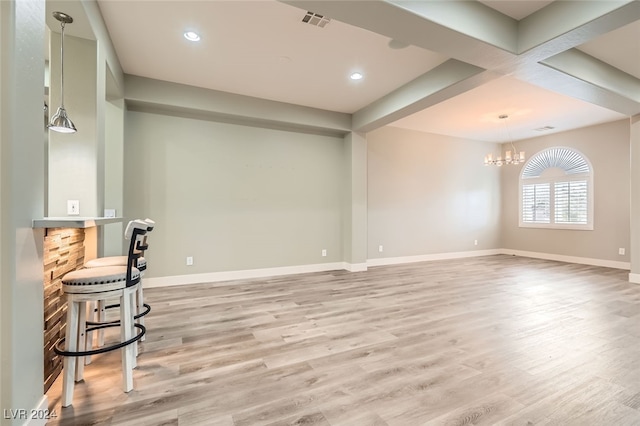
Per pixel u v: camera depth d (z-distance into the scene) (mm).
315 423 1613
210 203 4832
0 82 1301
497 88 4480
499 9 2791
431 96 3975
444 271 5766
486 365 2227
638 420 1631
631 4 2229
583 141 6609
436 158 7172
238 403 1784
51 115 2553
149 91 4133
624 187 6055
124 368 1880
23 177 1400
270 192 5277
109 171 3945
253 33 3094
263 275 5219
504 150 8102
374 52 3471
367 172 6371
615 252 6156
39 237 1559
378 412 1702
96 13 2594
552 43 2744
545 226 7281
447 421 1623
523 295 4105
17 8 1356
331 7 2293
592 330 2889
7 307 1297
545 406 1751
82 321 1963
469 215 7648
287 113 5066
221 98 4574
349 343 2600
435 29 2559
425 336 2748
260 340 2654
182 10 2734
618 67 3789
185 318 3193
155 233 4492
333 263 5867
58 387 1927
